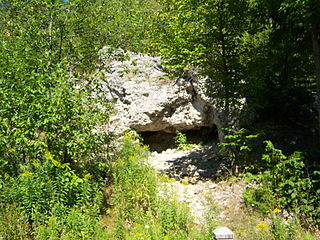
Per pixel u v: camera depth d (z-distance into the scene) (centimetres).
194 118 898
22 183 424
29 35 584
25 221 392
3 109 471
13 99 473
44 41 599
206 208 511
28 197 405
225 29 639
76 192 457
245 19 635
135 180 504
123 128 896
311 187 471
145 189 498
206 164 741
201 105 884
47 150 476
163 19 673
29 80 471
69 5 579
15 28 608
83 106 555
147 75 936
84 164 545
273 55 675
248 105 689
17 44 530
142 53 714
